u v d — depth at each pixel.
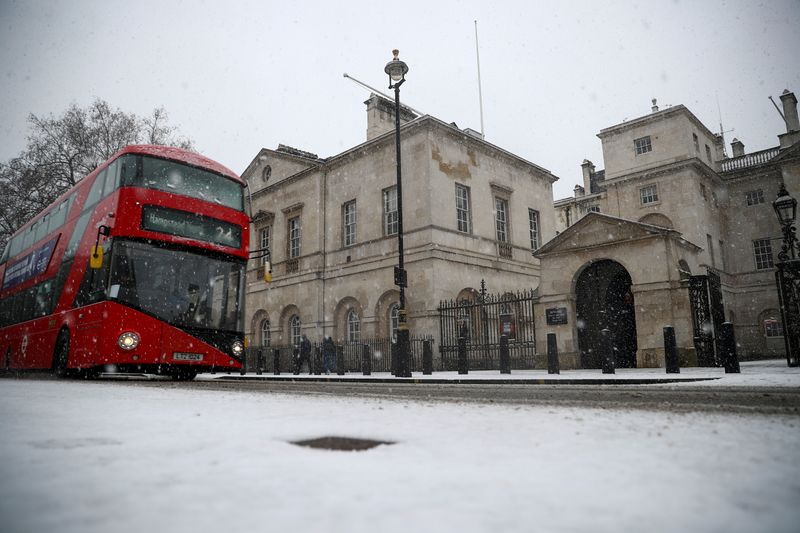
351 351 22.59
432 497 1.41
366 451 2.13
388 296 22.16
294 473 1.72
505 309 22.66
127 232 10.64
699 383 7.73
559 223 41.03
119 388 7.89
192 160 12.09
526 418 3.28
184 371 12.75
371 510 1.30
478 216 23.31
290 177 27.36
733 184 32.19
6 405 4.55
